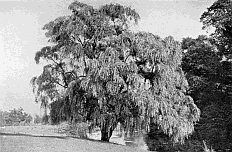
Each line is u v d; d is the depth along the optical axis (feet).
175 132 84.74
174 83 89.30
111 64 76.64
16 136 75.20
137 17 91.56
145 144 126.00
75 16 87.15
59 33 87.45
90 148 64.34
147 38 83.35
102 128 85.30
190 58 138.82
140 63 85.61
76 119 87.10
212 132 120.88
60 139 74.95
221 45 130.00
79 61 85.97
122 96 78.79
